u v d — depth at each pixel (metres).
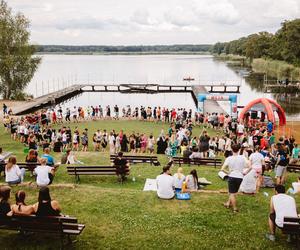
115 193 12.06
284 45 105.75
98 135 25.81
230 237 9.15
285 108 48.56
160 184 11.59
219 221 10.00
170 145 22.86
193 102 56.00
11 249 8.39
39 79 97.94
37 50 56.56
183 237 9.16
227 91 67.81
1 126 33.50
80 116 38.56
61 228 8.05
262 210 10.76
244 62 189.88
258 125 32.16
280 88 72.81
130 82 86.62
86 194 11.94
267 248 8.66
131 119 38.41
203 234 9.30
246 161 10.62
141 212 10.58
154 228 9.59
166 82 85.50
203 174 16.12
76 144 25.67
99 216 10.30
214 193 12.12
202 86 65.81
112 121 37.28
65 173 15.90
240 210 10.71
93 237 9.07
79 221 9.95
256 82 85.69
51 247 8.49
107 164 18.30
